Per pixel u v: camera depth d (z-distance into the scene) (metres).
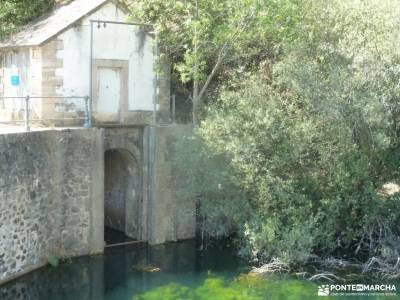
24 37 21.03
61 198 19.06
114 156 23.30
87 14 20.47
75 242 19.58
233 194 20.44
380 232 20.34
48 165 18.47
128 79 21.58
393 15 20.17
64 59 20.25
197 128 20.48
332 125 19.78
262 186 19.48
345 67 19.92
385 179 20.81
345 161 19.91
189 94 24.41
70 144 19.08
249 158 19.64
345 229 20.66
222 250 21.31
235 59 23.16
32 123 20.28
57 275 18.47
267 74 22.20
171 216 21.84
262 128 19.55
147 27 21.81
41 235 18.41
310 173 20.44
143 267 19.41
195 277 18.53
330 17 22.00
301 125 19.80
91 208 19.83
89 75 20.75
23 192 17.42
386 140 18.92
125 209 22.92
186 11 21.70
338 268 19.30
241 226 20.38
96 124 20.64
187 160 20.61
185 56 21.27
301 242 19.08
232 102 20.45
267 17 20.52
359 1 21.72
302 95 20.17
